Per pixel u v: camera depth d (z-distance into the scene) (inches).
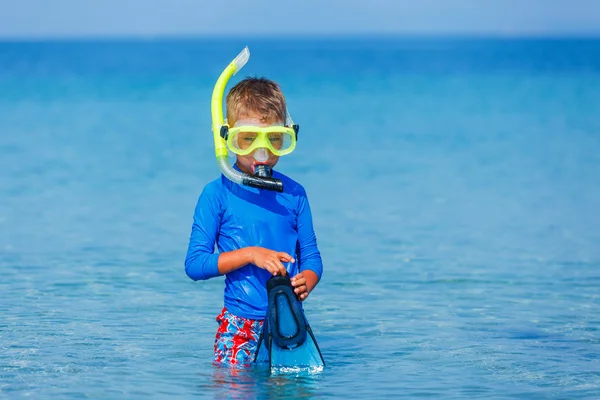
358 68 2476.6
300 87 1566.2
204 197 196.7
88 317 230.7
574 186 493.4
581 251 327.0
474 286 272.5
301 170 558.3
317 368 184.5
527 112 1024.2
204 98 1280.8
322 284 275.1
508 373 181.5
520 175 538.3
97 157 620.4
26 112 1027.3
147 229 368.8
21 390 167.2
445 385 172.6
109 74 2062.0
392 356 196.1
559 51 4480.8
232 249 194.1
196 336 213.5
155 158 617.9
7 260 306.3
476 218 397.4
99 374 179.0
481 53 4389.8
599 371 182.4
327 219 394.6
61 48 6412.4
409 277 284.8
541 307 245.3
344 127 860.0
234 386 171.5
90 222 383.2
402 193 469.1
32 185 490.0
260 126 186.5
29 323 223.1
